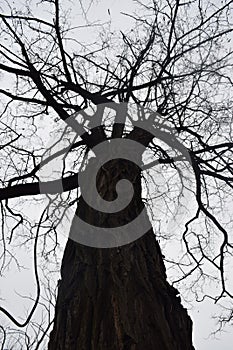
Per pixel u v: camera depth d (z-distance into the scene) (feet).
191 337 11.41
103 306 10.71
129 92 17.44
